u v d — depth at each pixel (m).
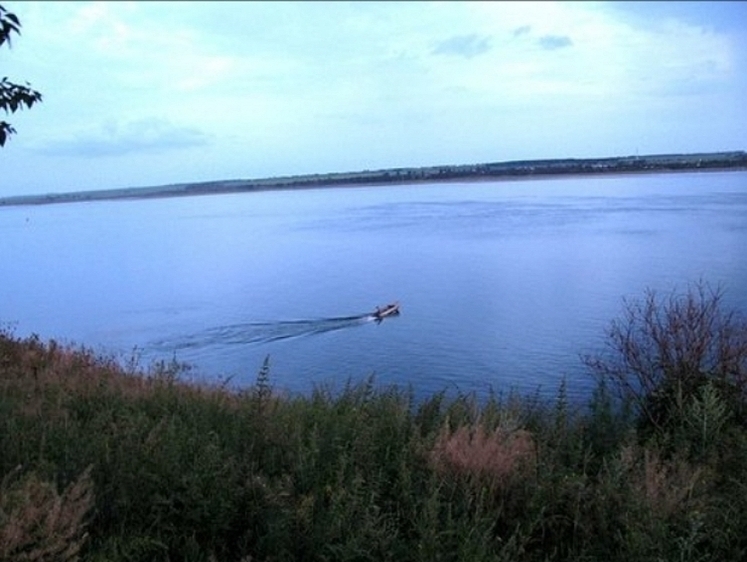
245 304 41.97
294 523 3.94
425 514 3.97
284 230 109.56
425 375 21.22
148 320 36.84
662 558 3.83
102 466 4.21
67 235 100.06
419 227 95.56
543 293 36.34
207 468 4.14
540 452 4.96
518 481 4.51
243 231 111.69
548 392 15.49
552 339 24.03
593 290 34.41
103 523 3.90
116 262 66.94
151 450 4.34
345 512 3.98
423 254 62.81
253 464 4.43
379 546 3.85
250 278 54.28
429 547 3.79
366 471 4.50
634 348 8.04
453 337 27.45
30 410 5.33
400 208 159.38
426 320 32.50
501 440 4.92
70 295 44.47
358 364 24.48
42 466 4.07
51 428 4.70
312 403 6.25
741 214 57.16
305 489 4.32
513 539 3.90
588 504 4.35
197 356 28.16
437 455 4.70
